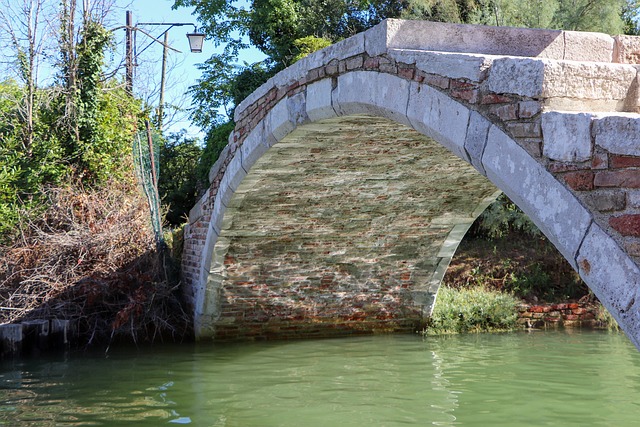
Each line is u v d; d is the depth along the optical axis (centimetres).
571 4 1471
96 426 615
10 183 1127
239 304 1081
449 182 919
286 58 1775
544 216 407
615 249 359
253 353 991
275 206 934
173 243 1231
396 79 562
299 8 1914
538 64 413
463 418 648
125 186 1205
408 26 568
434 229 1051
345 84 642
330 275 1094
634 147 351
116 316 1025
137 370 865
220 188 935
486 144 457
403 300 1156
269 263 1046
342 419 647
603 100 423
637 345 341
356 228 1016
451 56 494
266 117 794
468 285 1368
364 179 892
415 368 877
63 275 1038
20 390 752
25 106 1213
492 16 1496
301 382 802
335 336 1152
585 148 380
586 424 622
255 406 694
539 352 976
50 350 1002
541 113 414
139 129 1409
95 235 1051
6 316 994
